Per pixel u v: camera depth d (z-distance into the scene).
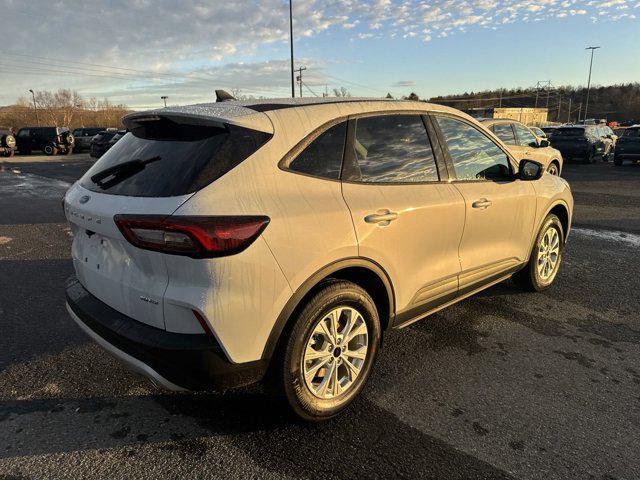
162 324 2.28
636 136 18.50
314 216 2.45
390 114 3.05
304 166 2.54
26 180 15.58
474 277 3.63
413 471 2.34
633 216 8.74
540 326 3.98
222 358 2.24
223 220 2.15
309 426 2.69
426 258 3.12
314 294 2.50
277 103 2.77
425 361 3.41
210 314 2.15
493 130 10.08
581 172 16.62
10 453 2.46
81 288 2.90
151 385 3.11
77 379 3.19
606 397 2.96
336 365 2.69
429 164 3.22
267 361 2.40
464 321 4.08
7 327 4.00
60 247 6.75
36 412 2.82
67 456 2.44
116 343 2.44
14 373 3.27
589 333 3.85
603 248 6.47
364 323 2.78
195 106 2.69
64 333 3.89
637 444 2.53
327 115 2.71
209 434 2.62
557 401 2.92
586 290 4.80
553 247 4.73
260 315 2.29
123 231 2.26
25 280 5.25
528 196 4.07
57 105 98.75
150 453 2.47
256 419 2.75
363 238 2.64
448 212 3.19
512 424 2.70
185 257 2.14
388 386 3.09
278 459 2.42
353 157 2.77
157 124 2.68
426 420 2.74
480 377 3.20
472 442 2.55
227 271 2.16
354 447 2.51
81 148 33.03
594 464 2.38
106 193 2.51
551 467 2.37
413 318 3.22
